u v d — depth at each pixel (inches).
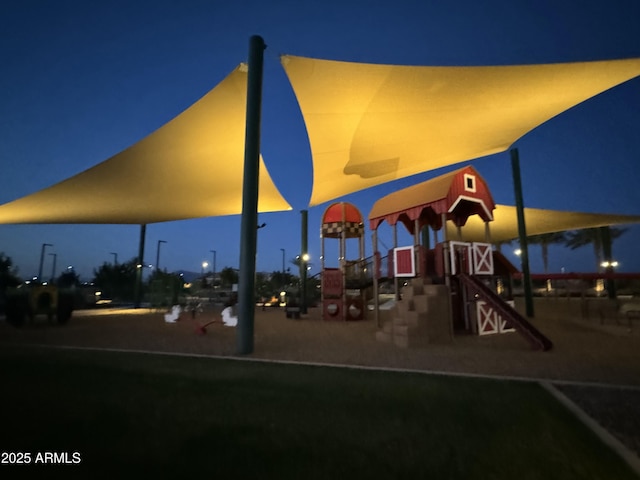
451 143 486.6
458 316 434.6
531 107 397.1
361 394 175.0
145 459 109.5
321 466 105.8
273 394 175.2
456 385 191.0
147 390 181.8
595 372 222.7
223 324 538.3
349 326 521.7
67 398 167.8
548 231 929.5
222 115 439.2
